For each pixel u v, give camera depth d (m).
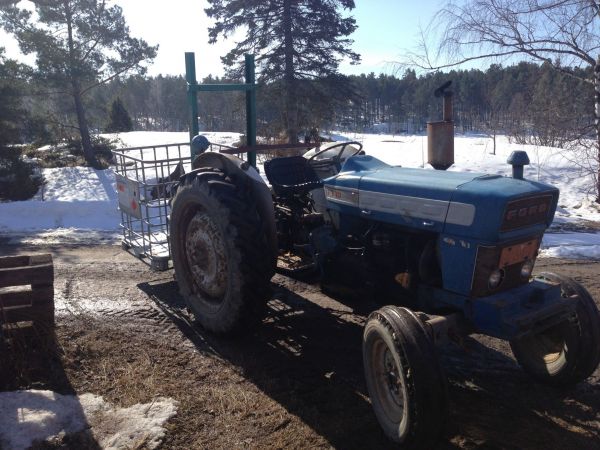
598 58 10.48
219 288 4.45
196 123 5.71
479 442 3.13
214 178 4.50
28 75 15.01
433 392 2.81
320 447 3.07
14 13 14.88
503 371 4.00
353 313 5.00
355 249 4.11
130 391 3.59
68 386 3.64
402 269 3.75
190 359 4.09
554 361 3.71
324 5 17.28
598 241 7.80
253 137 6.24
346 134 41.22
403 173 3.82
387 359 3.14
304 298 5.38
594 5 9.91
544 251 7.27
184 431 3.18
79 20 15.43
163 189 5.81
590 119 11.12
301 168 5.42
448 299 3.42
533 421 3.36
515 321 3.13
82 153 17.75
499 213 3.06
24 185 11.87
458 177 3.52
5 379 3.65
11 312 4.04
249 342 4.41
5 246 7.42
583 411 3.47
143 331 4.57
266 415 3.37
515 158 3.52
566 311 3.41
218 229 4.31
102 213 9.32
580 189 11.77
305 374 3.89
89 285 5.71
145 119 78.88
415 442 2.89
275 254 4.36
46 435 3.08
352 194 3.99
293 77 17.55
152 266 5.52
